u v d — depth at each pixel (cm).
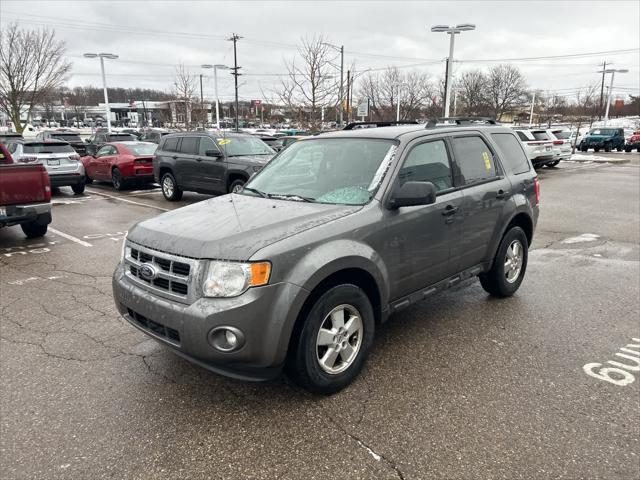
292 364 310
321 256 304
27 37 2719
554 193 1407
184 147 1222
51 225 956
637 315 470
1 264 667
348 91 2952
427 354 390
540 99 7044
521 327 442
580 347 402
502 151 499
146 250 320
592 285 564
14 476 256
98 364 376
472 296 526
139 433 292
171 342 302
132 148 1526
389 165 370
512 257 507
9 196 747
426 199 338
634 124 6531
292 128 3575
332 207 348
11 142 1459
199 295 288
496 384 344
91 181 1711
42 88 2875
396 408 315
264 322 285
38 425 299
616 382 346
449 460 267
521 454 270
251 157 1116
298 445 280
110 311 487
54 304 507
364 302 338
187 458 270
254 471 260
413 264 377
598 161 2702
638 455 268
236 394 333
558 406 316
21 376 358
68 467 263
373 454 272
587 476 253
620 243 779
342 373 332
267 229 307
